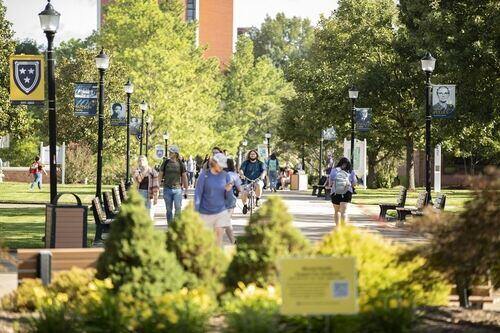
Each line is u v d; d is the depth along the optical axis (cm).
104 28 12581
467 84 7181
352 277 1284
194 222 1650
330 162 8381
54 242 2706
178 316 1456
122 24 12138
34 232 3741
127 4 12306
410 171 10588
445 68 7388
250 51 19775
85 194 7331
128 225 1572
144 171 3641
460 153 10762
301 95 12775
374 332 1488
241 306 1498
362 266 1650
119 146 11356
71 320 1496
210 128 15600
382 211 4862
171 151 3588
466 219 1561
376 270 1650
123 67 11519
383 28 11312
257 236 1620
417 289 1727
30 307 1714
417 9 7850
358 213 5519
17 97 3819
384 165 12194
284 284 1284
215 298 1623
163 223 4456
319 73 11625
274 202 1634
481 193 1567
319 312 1281
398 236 3681
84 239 2712
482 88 7212
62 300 1634
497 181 1562
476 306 1927
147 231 1576
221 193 2642
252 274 1614
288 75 12362
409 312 1516
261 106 19875
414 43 8050
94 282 1608
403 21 9238
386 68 10206
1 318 1634
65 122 11475
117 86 11369
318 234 3862
